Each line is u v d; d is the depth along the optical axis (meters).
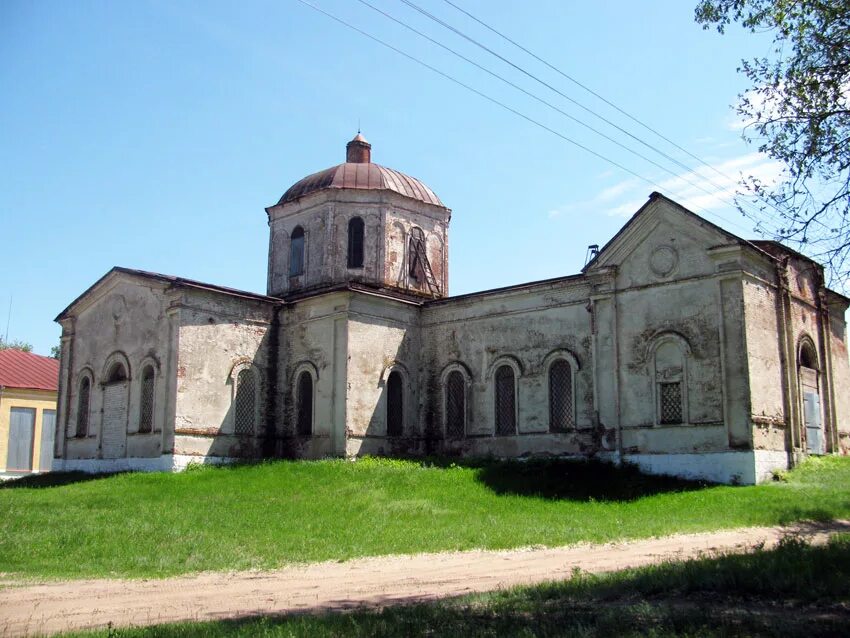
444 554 14.45
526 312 28.89
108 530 16.42
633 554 13.82
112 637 7.88
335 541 15.76
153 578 12.48
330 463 26.33
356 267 32.75
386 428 30.02
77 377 33.66
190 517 18.34
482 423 29.55
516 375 28.72
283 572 12.99
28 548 14.67
